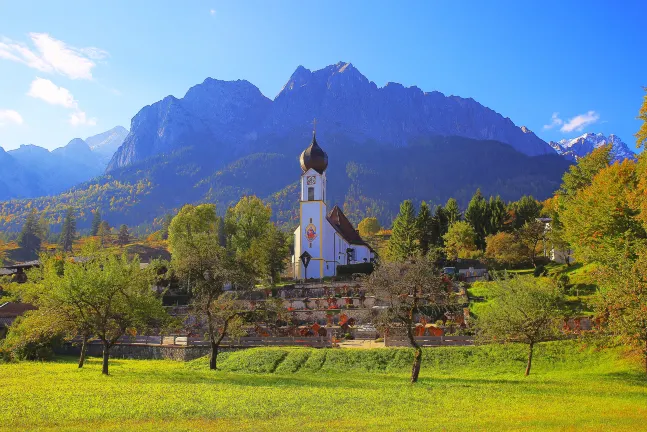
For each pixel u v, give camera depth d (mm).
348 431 23078
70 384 36000
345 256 119750
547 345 47375
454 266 102375
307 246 104500
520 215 134250
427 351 49500
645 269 34906
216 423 24719
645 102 51344
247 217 111438
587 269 73125
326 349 52750
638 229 56500
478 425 24438
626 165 63875
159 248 199250
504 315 42375
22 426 23844
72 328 48094
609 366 42375
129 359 61250
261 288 88375
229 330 50438
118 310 45000
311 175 106812
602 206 59969
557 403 30734
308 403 29812
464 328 55125
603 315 37781
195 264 46125
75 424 24328
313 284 87000
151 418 25578
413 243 100125
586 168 92188
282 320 65750
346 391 34219
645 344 34312
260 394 32438
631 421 25203
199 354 58469
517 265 97875
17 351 58500
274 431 23094
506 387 36125
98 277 43469
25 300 73938
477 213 127625
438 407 29297
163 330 57438
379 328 39094
